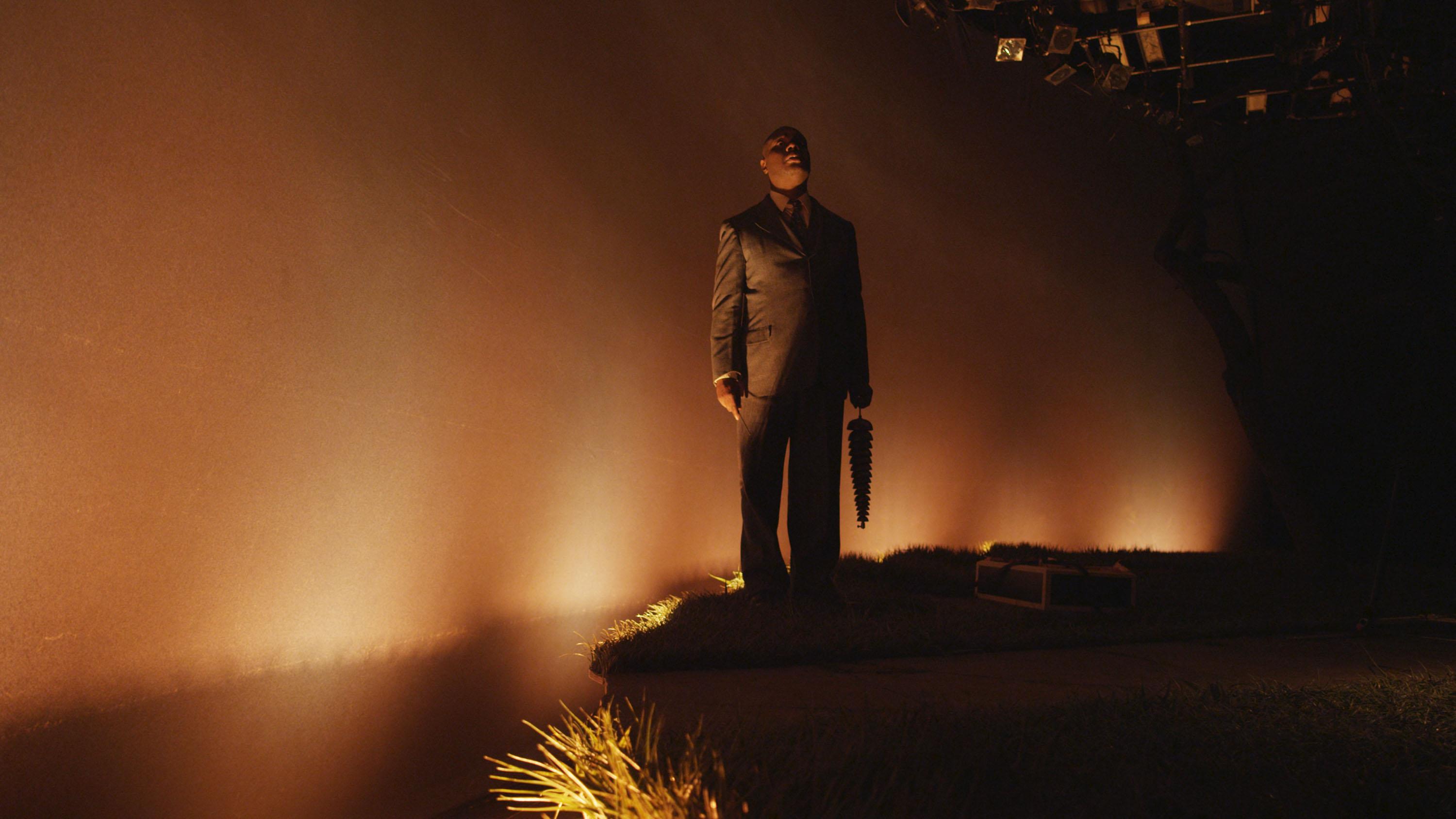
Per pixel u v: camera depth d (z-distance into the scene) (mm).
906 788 1082
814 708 1616
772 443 3068
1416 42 4254
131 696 1463
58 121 1360
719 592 3367
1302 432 7773
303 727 1508
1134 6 4355
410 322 2242
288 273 1844
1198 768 1272
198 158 1617
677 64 3791
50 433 1342
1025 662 2168
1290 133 5527
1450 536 7180
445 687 1885
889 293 5340
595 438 3121
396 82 2209
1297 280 7809
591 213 3145
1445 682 1838
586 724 1479
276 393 1808
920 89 5793
